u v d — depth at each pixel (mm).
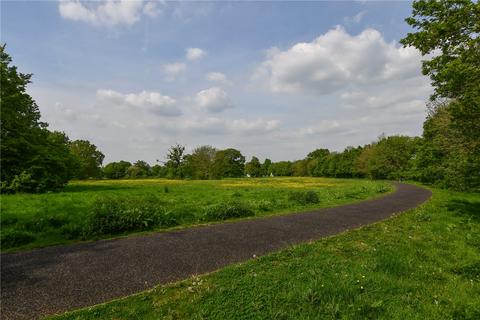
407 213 14188
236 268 6277
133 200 12703
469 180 13734
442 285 5574
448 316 4434
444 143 16562
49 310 4578
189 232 10234
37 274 6168
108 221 10180
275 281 5551
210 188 36375
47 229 10086
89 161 74875
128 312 4438
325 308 4586
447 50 11195
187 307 4602
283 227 10984
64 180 32062
